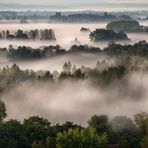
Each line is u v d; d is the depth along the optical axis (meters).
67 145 73.31
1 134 79.25
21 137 80.38
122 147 78.88
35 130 85.19
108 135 87.81
